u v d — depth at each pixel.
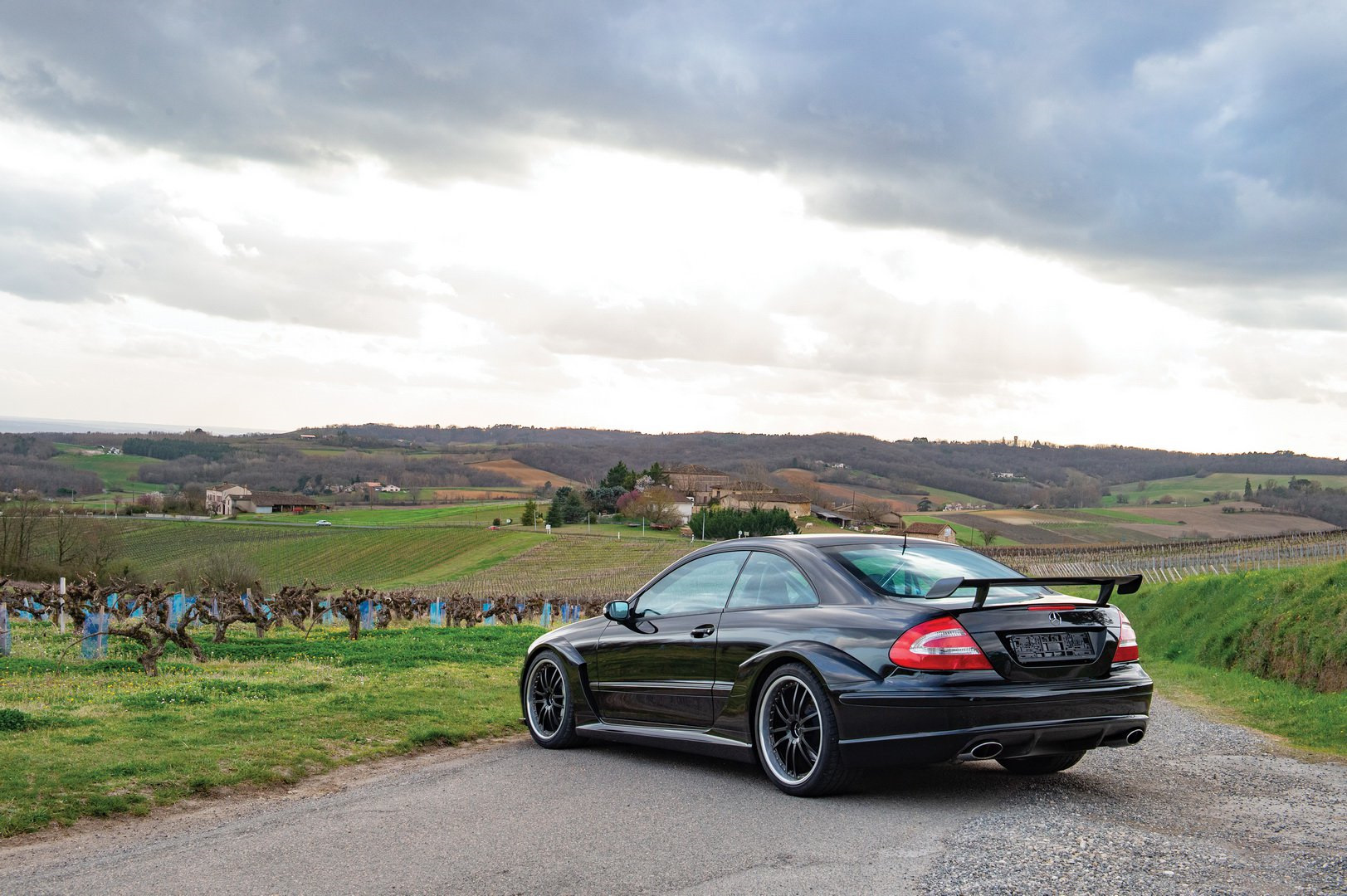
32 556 51.66
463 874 4.67
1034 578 5.95
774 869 4.68
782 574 6.87
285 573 105.62
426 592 85.56
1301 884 4.34
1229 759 7.87
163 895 4.40
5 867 4.86
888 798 6.16
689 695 7.04
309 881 4.59
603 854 4.99
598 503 181.25
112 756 6.96
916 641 5.82
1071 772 7.16
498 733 8.81
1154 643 21.70
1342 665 12.70
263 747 7.46
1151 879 4.41
